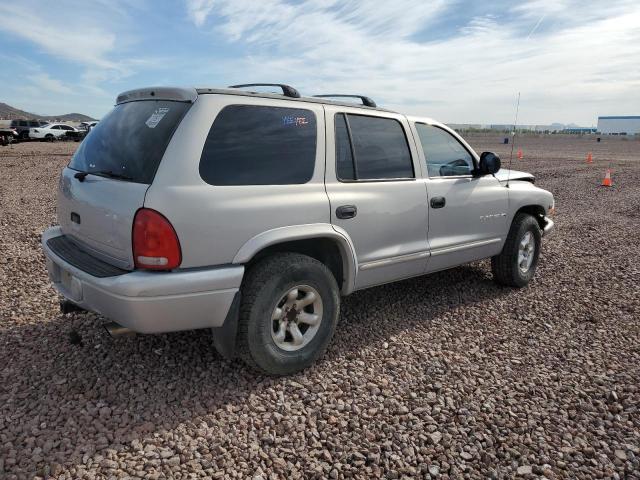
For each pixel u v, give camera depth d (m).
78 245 3.51
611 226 9.44
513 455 2.76
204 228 2.95
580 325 4.58
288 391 3.31
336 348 3.96
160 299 2.85
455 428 2.97
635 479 2.59
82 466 2.52
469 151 4.98
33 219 8.55
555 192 14.29
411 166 4.31
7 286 5.04
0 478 2.40
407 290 5.41
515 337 4.29
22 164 18.89
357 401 3.22
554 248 7.56
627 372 3.70
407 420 3.04
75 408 3.01
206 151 3.02
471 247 4.87
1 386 3.21
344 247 3.67
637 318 4.77
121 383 3.30
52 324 4.17
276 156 3.34
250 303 3.18
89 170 3.42
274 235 3.22
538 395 3.36
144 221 2.81
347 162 3.79
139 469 2.52
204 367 3.56
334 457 2.69
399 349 3.98
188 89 3.13
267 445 2.77
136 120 3.30
